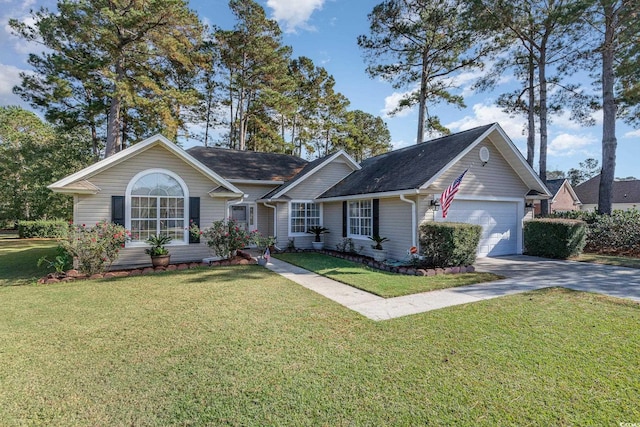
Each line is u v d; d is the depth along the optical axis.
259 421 2.66
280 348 4.03
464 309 5.51
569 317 5.02
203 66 21.14
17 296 6.58
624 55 13.68
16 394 3.06
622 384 3.12
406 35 18.30
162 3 15.69
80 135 23.77
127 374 3.42
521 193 12.47
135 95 17.02
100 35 15.99
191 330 4.67
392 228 11.09
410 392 3.04
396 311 5.48
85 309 5.69
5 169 23.86
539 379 3.23
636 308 5.42
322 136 35.88
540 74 16.19
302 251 14.60
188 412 2.78
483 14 14.73
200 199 10.98
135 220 10.05
